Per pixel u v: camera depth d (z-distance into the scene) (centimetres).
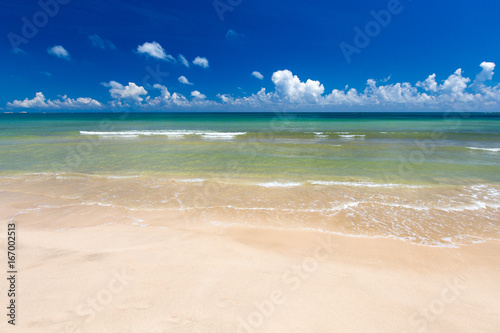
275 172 1004
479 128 2984
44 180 871
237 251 441
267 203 683
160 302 309
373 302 324
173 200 697
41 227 520
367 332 277
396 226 560
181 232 510
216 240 479
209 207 648
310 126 3312
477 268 409
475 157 1304
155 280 351
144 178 906
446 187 828
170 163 1147
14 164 1102
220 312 296
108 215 590
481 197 742
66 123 3881
